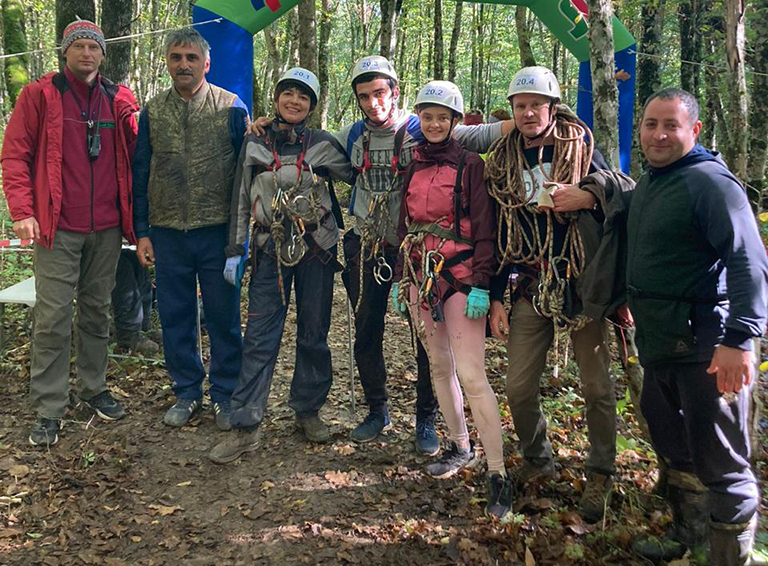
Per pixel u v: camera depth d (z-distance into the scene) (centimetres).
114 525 303
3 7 914
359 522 304
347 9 2416
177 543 292
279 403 432
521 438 319
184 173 377
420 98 301
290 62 1501
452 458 344
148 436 385
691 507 265
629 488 316
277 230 353
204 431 393
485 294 298
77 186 370
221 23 478
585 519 297
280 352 529
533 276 296
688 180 229
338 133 366
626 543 280
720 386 217
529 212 291
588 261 278
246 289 684
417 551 283
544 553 276
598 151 301
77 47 360
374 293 360
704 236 229
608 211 267
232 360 401
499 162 295
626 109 526
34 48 2017
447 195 303
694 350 235
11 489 326
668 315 238
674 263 235
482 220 295
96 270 388
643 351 252
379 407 387
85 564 278
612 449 297
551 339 304
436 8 1260
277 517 309
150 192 385
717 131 961
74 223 370
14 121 361
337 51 2517
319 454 365
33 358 374
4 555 280
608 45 321
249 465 355
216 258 388
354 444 376
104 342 401
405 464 355
